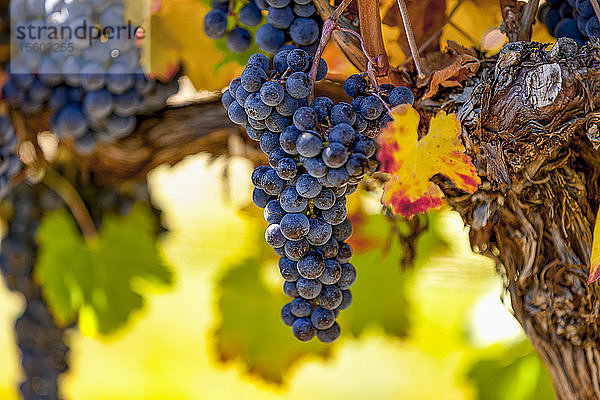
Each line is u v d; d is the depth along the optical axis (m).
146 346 2.80
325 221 0.92
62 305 1.35
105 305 1.42
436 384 2.67
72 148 1.20
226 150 1.19
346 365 2.75
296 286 0.92
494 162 0.98
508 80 0.96
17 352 1.48
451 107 1.00
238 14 1.05
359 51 1.00
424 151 0.95
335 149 0.88
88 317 1.42
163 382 2.75
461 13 1.12
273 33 1.00
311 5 0.99
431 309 2.14
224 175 1.19
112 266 1.42
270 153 0.92
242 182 1.41
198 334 2.77
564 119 0.96
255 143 1.17
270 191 0.91
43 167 1.22
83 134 1.13
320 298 0.92
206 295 2.70
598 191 1.02
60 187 1.31
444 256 1.60
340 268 0.92
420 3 1.06
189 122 1.18
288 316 0.94
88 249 1.38
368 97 0.92
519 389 1.36
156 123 1.18
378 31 0.98
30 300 1.41
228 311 1.63
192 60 1.13
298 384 2.71
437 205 0.96
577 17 1.02
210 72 1.13
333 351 1.64
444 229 1.56
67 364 1.49
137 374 2.76
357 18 1.00
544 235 1.01
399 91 0.94
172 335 2.80
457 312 2.12
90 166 1.25
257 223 1.43
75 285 1.37
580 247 1.01
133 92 1.10
